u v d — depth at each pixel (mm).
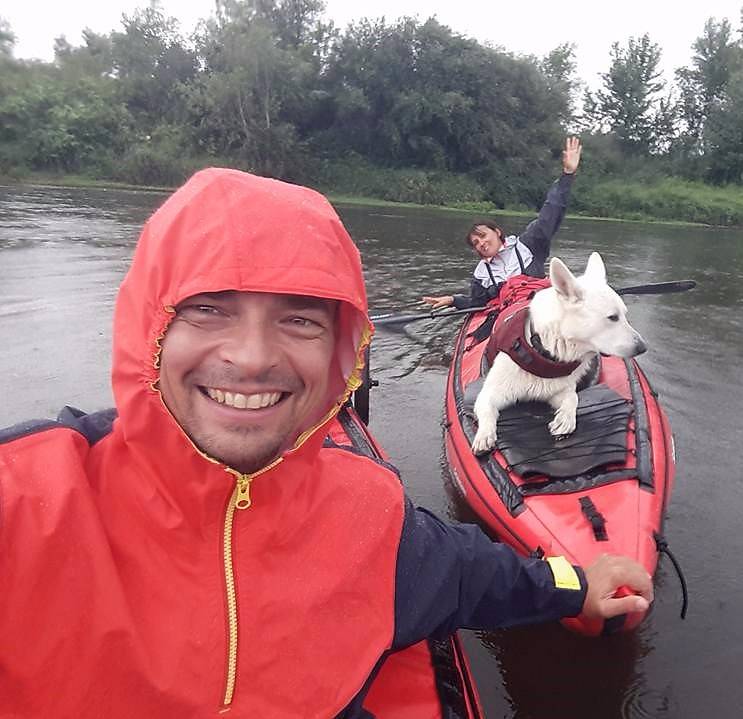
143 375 1194
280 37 34500
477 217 24828
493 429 3656
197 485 1262
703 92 44688
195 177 1244
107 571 1221
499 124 33031
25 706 1206
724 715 2629
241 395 1163
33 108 29781
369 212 24625
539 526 3039
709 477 4402
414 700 1858
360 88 32750
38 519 1180
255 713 1330
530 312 3812
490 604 1716
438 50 32281
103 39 40031
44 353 6262
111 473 1312
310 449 1395
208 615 1299
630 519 2953
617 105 43594
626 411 3709
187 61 35406
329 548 1437
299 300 1158
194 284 1088
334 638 1411
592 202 32406
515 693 2729
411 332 7816
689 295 10625
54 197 20625
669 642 2967
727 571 3434
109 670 1213
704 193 34844
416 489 4273
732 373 6621
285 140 31781
